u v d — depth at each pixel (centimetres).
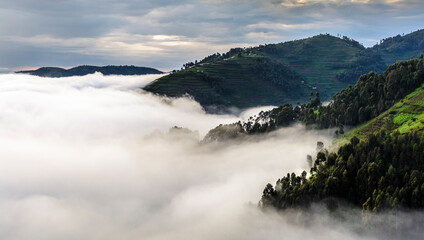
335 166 12488
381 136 12775
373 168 11281
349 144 12862
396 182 10812
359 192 11469
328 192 11775
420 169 10938
